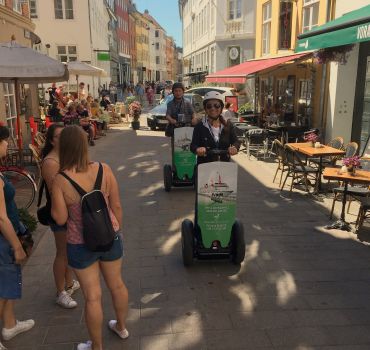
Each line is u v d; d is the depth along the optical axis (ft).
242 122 47.37
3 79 28.58
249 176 30.96
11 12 41.29
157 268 15.83
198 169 14.76
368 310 12.99
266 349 11.14
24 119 46.01
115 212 10.46
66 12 92.17
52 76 23.12
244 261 16.37
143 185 28.53
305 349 11.14
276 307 13.14
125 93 138.72
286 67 45.57
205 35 100.89
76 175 9.69
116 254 10.35
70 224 9.82
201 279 14.96
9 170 22.25
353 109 35.88
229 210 15.16
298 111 45.57
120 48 188.14
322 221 20.95
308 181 27.53
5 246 10.51
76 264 9.89
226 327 12.11
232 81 45.24
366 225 20.21
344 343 11.39
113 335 11.74
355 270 15.65
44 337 11.74
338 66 35.01
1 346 11.10
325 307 13.15
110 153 41.52
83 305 13.30
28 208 22.18
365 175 19.89
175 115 26.50
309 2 43.09
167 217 21.70
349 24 23.32
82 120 46.47
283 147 26.68
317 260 16.49
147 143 48.21
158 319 12.51
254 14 80.38
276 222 20.80
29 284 14.70
